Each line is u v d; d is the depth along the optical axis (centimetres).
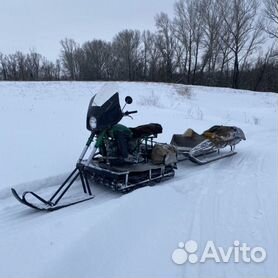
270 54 4319
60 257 337
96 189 568
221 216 449
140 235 393
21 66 5928
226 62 4659
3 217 465
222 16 4556
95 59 6188
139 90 2255
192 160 713
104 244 368
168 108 1636
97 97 540
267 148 892
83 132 930
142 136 586
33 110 1274
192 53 4916
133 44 5697
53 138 852
